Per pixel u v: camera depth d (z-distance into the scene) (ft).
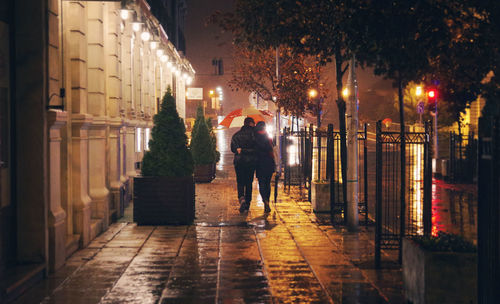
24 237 28.25
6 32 27.22
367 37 26.04
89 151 41.06
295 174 75.31
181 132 44.78
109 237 38.63
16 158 28.22
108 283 27.04
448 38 24.41
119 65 51.78
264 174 49.57
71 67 35.09
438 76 30.60
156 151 44.29
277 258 32.14
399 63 25.58
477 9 25.07
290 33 30.96
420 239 23.77
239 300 24.32
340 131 44.09
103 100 41.78
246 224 43.70
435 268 21.80
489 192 18.78
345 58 30.37
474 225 42.91
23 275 26.11
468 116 106.73
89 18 40.52
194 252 33.86
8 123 27.50
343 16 27.86
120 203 48.26
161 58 82.58
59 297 24.86
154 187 43.42
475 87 30.42
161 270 29.48
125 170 55.62
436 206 53.11
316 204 49.29
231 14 31.14
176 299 24.49
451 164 73.41
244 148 49.67
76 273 28.96
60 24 34.04
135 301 24.23
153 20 63.93
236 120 73.41
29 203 28.22
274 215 48.19
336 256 32.60
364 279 27.63
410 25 24.41
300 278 27.86
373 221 44.62
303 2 29.45
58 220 29.71
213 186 72.54
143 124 68.23
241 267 30.12
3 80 26.86
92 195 40.91
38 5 27.99
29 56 28.07
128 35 59.88
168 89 45.39
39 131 28.19
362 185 68.64
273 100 88.89
